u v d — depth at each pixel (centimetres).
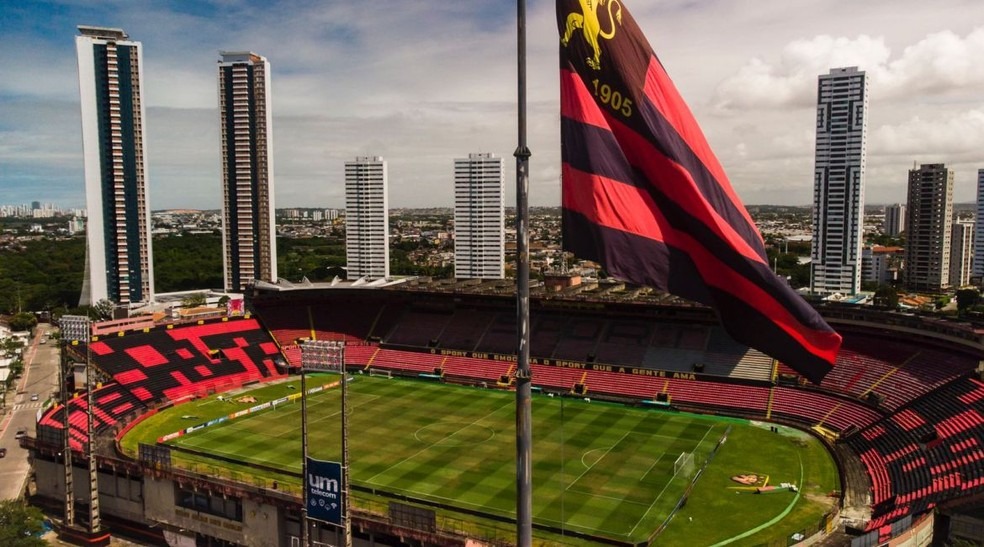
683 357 12538
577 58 1997
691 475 8262
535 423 10450
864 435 9319
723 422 10488
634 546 6506
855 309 11669
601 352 13112
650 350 12888
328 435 9962
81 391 11294
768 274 2162
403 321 15650
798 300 2189
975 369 9319
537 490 7869
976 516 5953
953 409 8700
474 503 7531
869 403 10031
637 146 2036
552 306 14462
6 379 14350
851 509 7369
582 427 10250
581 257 1972
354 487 7981
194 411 11306
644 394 11831
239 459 8906
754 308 2134
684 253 2061
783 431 10044
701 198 2075
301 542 7281
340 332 15525
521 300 1864
